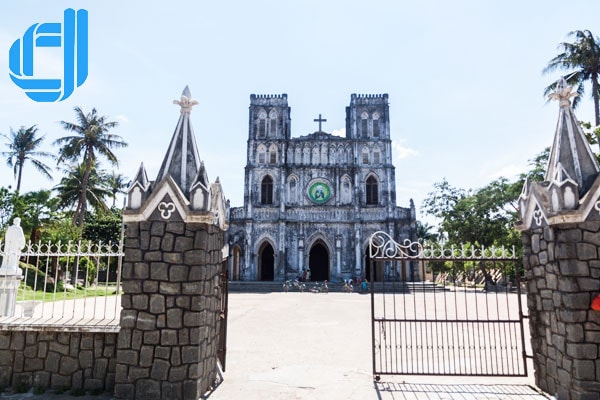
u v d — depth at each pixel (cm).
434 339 1454
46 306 1856
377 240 4738
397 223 4788
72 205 4788
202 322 779
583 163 796
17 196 3891
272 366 1035
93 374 809
